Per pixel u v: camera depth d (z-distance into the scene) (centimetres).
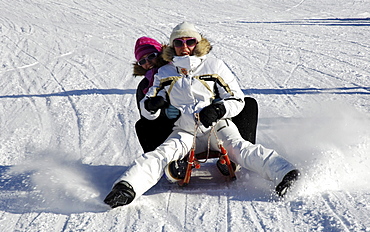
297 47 1060
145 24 1512
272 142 450
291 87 704
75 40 1184
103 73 843
